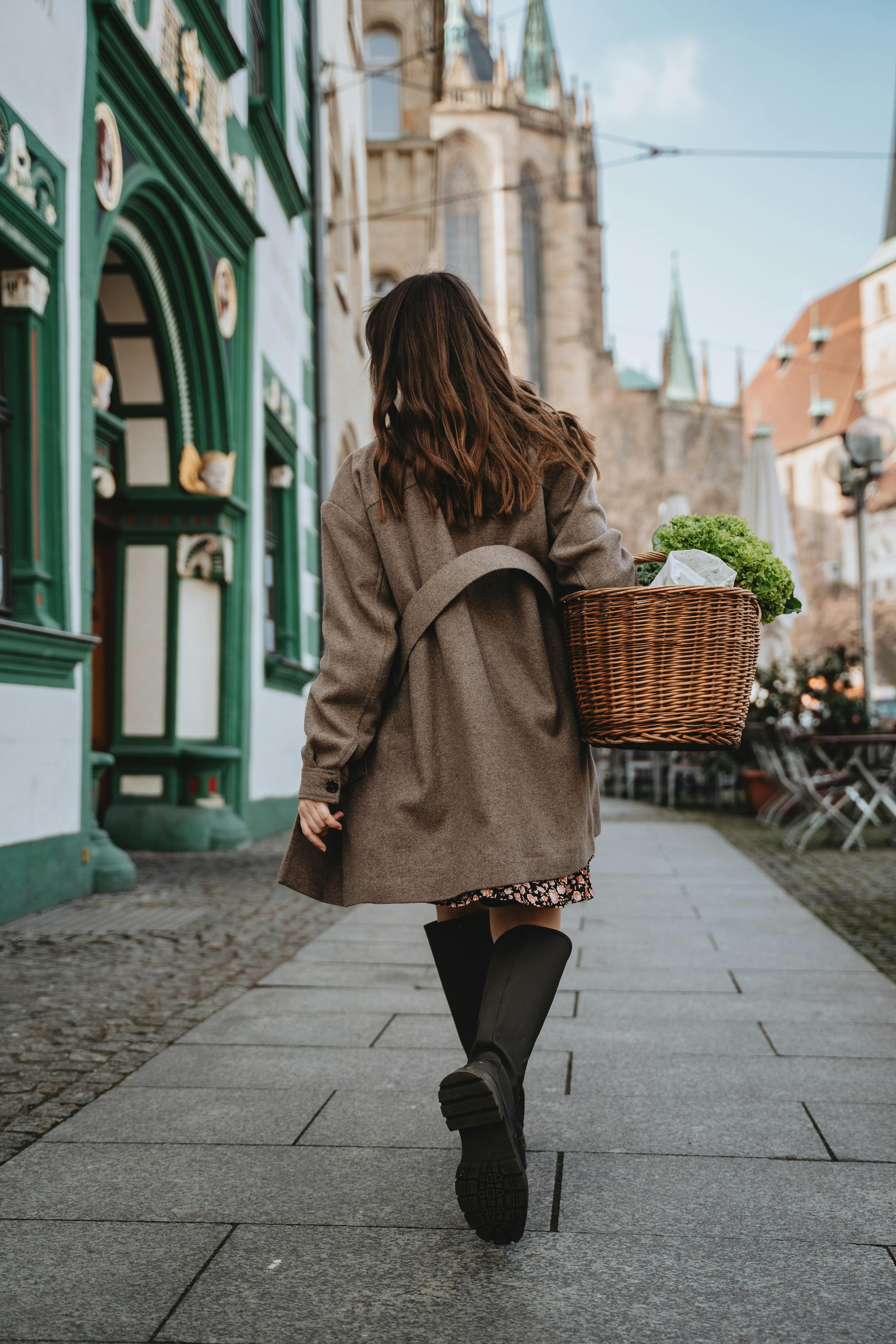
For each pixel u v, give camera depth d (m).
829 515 73.44
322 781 1.71
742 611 1.71
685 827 10.08
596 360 66.19
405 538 1.74
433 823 1.70
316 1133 2.31
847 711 10.39
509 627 1.73
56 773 5.26
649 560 1.92
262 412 8.90
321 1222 1.86
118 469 7.85
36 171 4.94
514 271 60.91
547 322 64.06
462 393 1.72
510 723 1.70
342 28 15.52
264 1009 3.44
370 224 38.41
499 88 61.22
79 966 4.07
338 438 14.05
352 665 1.71
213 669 8.08
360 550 1.75
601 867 7.19
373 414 1.77
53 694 5.21
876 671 67.69
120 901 5.46
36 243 4.96
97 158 5.65
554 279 64.12
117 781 7.94
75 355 5.35
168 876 6.46
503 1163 1.54
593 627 1.71
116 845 7.80
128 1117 2.43
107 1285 1.63
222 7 7.46
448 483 1.70
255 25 9.62
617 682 1.71
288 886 1.78
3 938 4.53
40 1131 2.35
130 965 4.09
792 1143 2.24
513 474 1.70
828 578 72.31
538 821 1.67
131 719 7.96
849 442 11.52
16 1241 1.79
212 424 7.86
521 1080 1.65
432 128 38.56
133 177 6.16
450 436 1.69
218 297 7.77
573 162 63.88
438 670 1.72
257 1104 2.51
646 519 70.25
